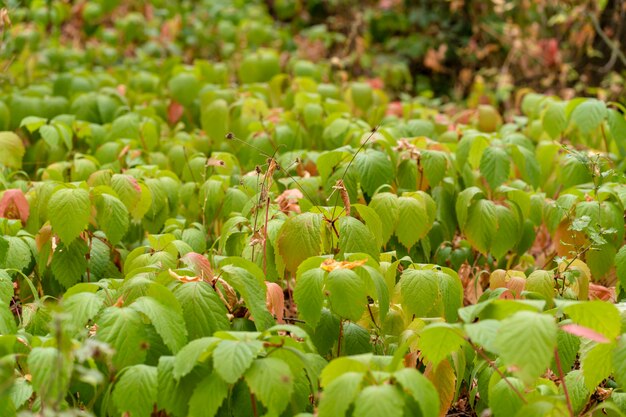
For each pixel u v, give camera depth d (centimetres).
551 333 154
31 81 401
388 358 170
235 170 268
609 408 173
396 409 153
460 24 559
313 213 201
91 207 224
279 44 541
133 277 186
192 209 254
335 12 627
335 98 362
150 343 178
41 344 173
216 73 395
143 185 231
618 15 416
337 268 182
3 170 265
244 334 166
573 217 228
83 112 319
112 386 174
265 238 206
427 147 259
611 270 245
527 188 270
